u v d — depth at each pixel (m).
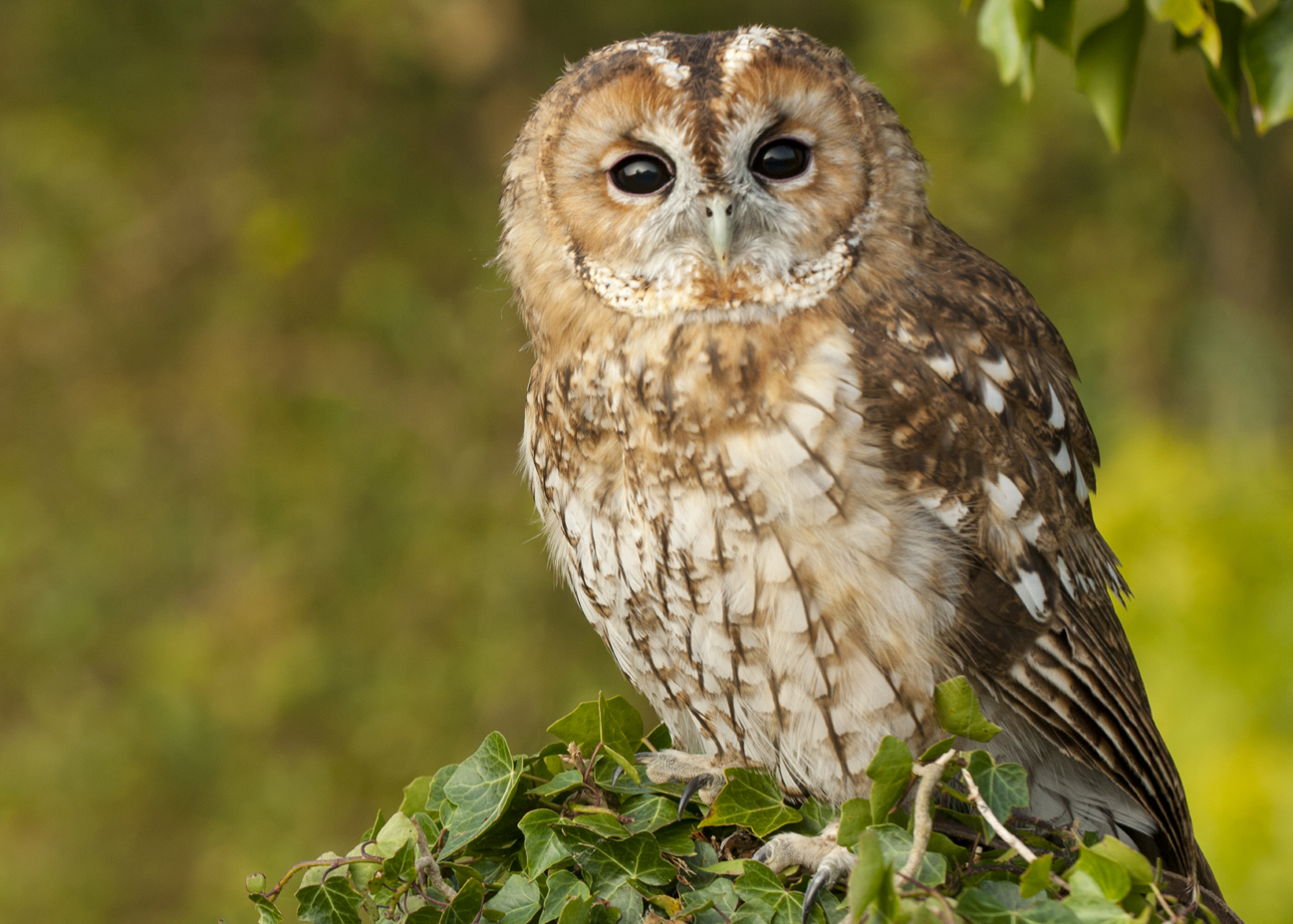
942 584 4.57
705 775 4.60
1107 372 14.84
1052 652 4.72
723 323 4.67
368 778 13.97
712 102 4.67
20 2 16.17
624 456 4.79
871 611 4.51
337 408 15.45
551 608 14.69
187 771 14.05
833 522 4.48
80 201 15.66
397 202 16.23
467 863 4.04
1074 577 4.90
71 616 14.71
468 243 15.99
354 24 15.88
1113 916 3.17
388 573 14.80
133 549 15.03
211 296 15.95
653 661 5.06
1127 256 14.95
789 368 4.57
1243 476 10.39
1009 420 4.83
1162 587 9.54
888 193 4.95
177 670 14.32
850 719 4.65
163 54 16.39
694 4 16.27
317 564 14.79
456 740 14.14
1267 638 9.22
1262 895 8.50
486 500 14.98
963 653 4.62
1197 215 15.60
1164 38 14.84
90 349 15.70
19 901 13.21
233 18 16.42
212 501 15.22
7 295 15.39
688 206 4.68
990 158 14.41
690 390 4.60
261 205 15.91
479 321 15.66
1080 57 4.82
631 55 4.86
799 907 3.77
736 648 4.68
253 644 14.45
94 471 15.30
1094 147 14.86
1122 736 4.83
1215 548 9.57
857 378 4.56
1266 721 9.06
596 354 4.86
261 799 13.82
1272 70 4.49
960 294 4.93
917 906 3.13
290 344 15.75
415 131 16.47
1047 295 14.88
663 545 4.69
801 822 4.48
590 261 4.93
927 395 4.61
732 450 4.54
